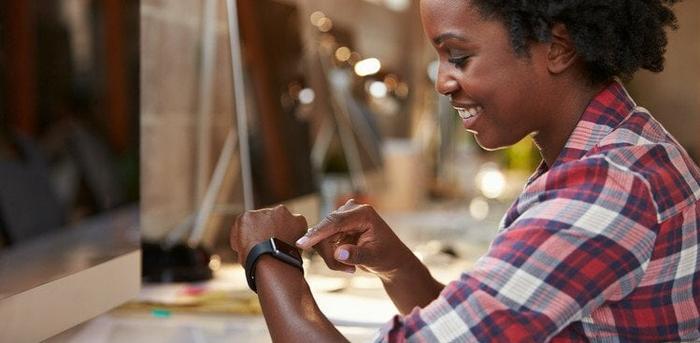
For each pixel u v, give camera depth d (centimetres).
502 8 94
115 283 133
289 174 219
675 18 107
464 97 98
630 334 94
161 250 192
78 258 123
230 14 192
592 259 89
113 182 134
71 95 124
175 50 207
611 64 98
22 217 111
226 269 207
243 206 202
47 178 117
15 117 111
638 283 93
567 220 90
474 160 516
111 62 136
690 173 99
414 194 376
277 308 100
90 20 130
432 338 89
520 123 99
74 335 145
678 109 358
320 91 276
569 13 93
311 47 276
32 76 114
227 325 155
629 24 98
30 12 114
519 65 96
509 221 97
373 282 202
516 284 89
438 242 270
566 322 89
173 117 207
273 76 213
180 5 208
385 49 432
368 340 148
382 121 357
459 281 91
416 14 472
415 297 127
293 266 105
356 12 383
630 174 92
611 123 98
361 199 301
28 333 111
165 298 172
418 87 456
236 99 193
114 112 137
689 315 96
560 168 94
